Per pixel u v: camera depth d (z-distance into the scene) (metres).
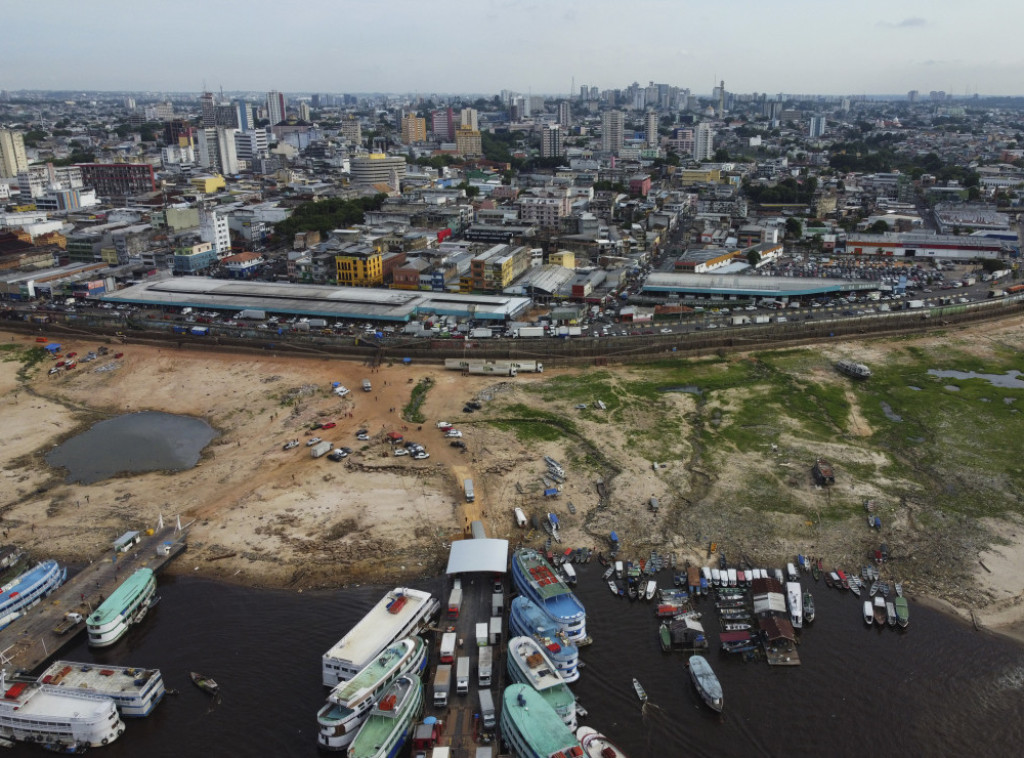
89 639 112.19
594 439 173.25
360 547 135.25
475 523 138.12
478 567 121.62
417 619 112.50
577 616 110.50
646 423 181.62
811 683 105.19
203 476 160.88
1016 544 135.50
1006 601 121.25
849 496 150.38
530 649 104.06
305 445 173.12
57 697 99.19
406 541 137.00
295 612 119.50
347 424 182.50
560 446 170.25
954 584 125.50
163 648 112.31
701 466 161.75
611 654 110.88
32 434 182.12
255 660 109.94
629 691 104.25
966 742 96.12
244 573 128.88
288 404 195.12
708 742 96.12
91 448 175.88
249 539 137.75
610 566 129.88
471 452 167.50
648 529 140.38
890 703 102.00
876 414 188.12
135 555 131.12
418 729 94.06
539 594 114.81
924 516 143.88
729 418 184.88
